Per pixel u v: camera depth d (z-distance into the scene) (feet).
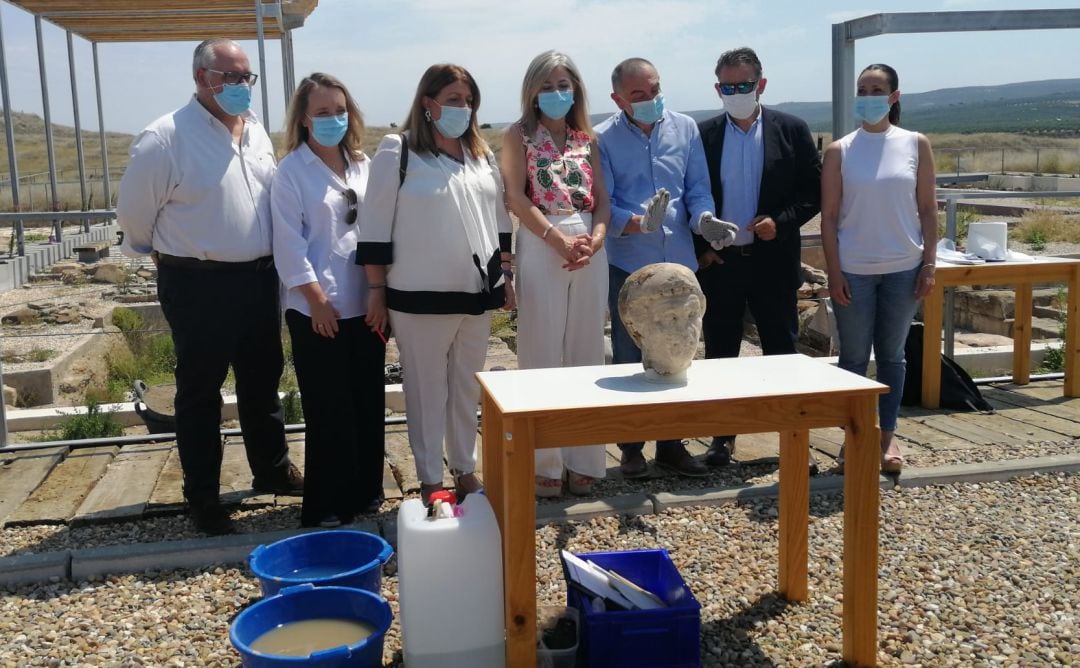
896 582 12.39
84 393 28.66
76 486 16.12
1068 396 21.50
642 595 10.60
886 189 15.49
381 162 13.26
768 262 16.21
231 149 13.76
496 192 14.24
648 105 15.06
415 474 16.70
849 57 20.31
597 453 15.42
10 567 12.68
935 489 15.75
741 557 13.23
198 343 13.67
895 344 15.98
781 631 11.15
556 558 13.29
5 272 46.03
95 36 43.42
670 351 10.01
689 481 16.34
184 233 13.46
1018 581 12.36
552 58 14.15
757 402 9.65
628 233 15.08
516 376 10.69
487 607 9.50
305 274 13.39
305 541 11.69
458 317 13.98
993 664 10.41
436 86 13.24
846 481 10.08
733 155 16.10
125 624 11.55
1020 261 21.11
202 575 12.91
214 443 14.10
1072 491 15.64
